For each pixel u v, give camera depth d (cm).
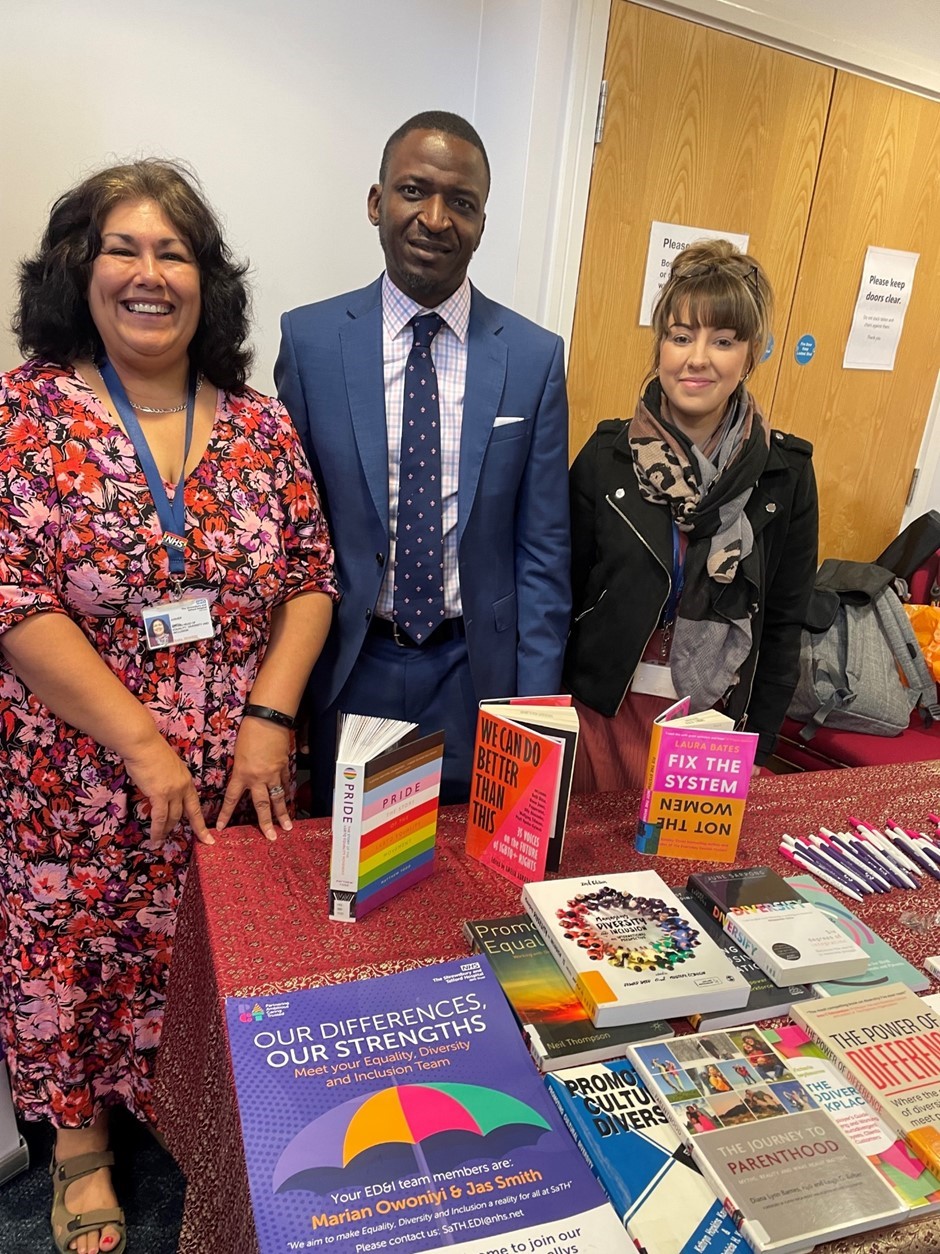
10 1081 134
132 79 176
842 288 250
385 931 93
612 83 195
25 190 175
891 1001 84
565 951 85
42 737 113
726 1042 77
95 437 111
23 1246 131
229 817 117
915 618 248
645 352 227
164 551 113
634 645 145
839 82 226
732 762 108
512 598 148
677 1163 66
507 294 207
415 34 199
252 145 190
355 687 147
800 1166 65
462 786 153
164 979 129
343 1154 65
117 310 110
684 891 101
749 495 142
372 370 134
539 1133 68
